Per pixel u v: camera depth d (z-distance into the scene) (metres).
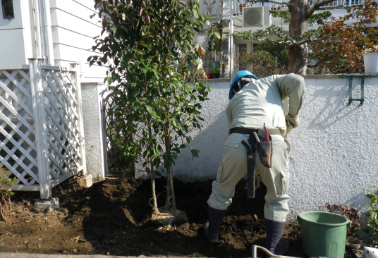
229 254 2.92
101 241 3.11
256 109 2.77
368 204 3.13
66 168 4.24
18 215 3.51
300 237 3.23
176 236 3.18
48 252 2.91
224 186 2.95
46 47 5.07
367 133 3.20
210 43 3.65
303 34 5.00
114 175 4.70
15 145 3.74
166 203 3.57
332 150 3.31
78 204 3.88
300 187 3.43
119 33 2.99
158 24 3.08
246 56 7.71
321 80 3.27
